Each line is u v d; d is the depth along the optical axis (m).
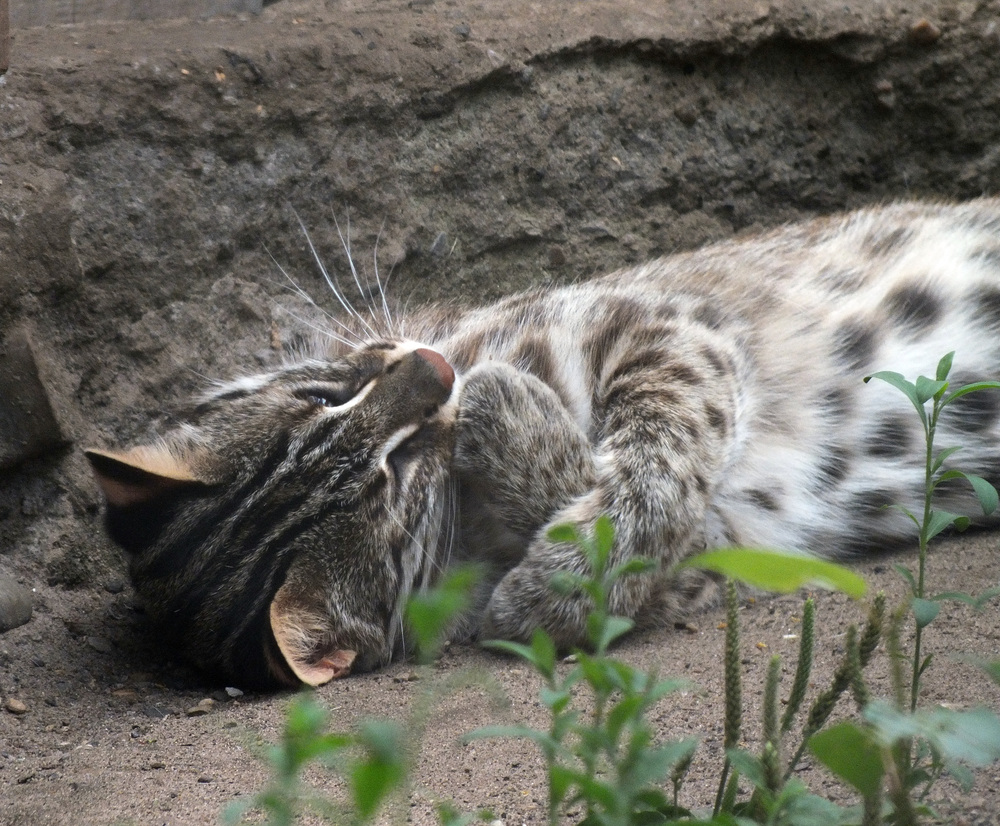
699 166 15.25
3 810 7.28
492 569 10.91
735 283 12.29
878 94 15.80
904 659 6.93
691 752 5.27
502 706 5.84
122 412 11.89
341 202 13.35
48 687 9.72
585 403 11.20
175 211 12.28
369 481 10.01
